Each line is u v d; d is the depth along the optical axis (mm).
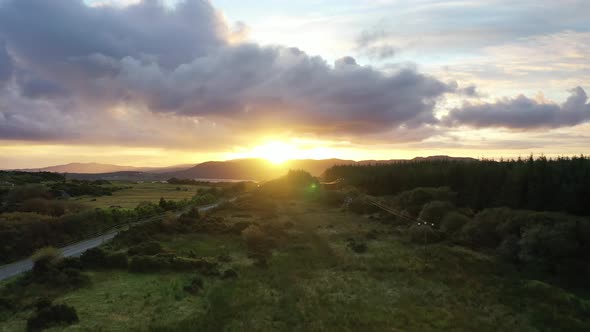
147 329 22172
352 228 60562
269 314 25438
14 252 37844
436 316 25641
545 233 38344
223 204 85938
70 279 29641
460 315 25844
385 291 30469
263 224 58750
